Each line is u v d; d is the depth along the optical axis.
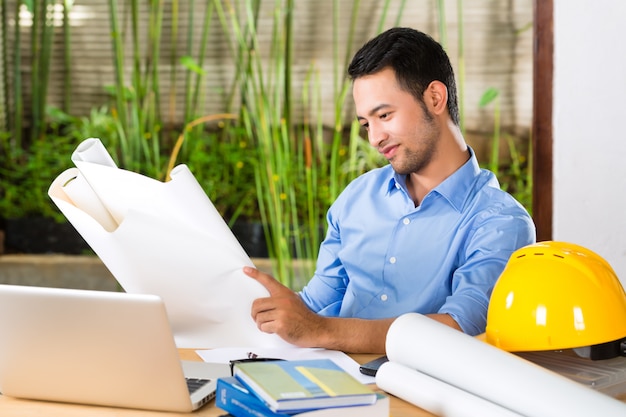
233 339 1.53
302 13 3.94
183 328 1.53
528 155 3.84
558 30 2.77
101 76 4.14
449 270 1.77
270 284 1.49
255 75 4.00
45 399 1.28
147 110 4.11
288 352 1.53
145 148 4.08
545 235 2.88
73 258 4.09
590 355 1.30
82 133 4.16
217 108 4.07
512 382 1.11
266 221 4.01
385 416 1.09
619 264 2.79
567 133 2.80
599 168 2.78
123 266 1.46
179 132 4.11
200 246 1.45
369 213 1.89
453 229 1.77
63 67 4.16
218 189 4.03
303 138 3.98
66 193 1.52
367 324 1.54
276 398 1.03
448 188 1.77
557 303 1.30
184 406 1.21
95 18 4.12
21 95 4.18
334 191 3.90
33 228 4.12
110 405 1.25
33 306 1.20
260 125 3.95
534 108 2.85
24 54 4.16
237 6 4.00
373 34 3.91
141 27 4.08
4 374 1.28
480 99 3.86
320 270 1.99
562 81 2.79
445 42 3.86
